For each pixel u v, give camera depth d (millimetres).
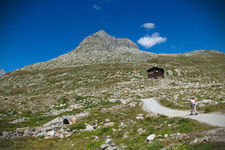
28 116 25406
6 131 15250
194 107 15266
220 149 6367
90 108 27125
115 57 150625
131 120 16641
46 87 72438
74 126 16047
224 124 10461
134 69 94938
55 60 153250
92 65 114375
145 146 8500
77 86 67875
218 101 19250
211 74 83375
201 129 9930
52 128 16125
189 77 80250
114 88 53875
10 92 68312
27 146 10938
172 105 23047
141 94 41000
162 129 11742
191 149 6988
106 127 14711
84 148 10430
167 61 138625
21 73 106625
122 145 9945
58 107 30703
